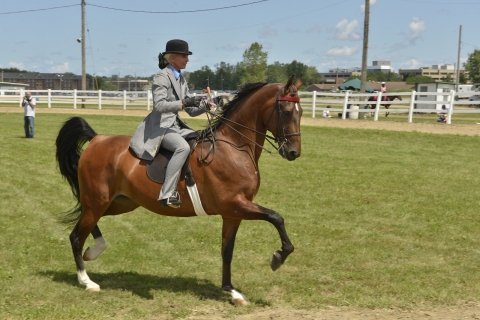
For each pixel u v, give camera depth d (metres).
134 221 10.77
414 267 8.21
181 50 6.61
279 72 129.62
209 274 7.88
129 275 7.75
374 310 6.58
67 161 7.46
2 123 29.34
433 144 22.12
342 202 12.47
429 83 45.03
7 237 9.45
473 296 7.05
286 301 6.83
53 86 116.25
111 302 6.62
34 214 11.11
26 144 21.17
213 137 6.69
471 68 86.81
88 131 7.46
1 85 76.31
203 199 6.66
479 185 14.36
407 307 6.66
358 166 17.25
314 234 9.98
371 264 8.38
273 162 17.88
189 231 10.05
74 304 6.56
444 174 15.87
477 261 8.55
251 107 6.66
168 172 6.51
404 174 15.84
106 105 45.22
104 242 7.36
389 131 25.06
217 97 7.16
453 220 10.95
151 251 8.91
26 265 8.09
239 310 6.50
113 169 6.91
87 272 7.86
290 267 8.20
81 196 7.19
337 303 6.75
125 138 7.15
